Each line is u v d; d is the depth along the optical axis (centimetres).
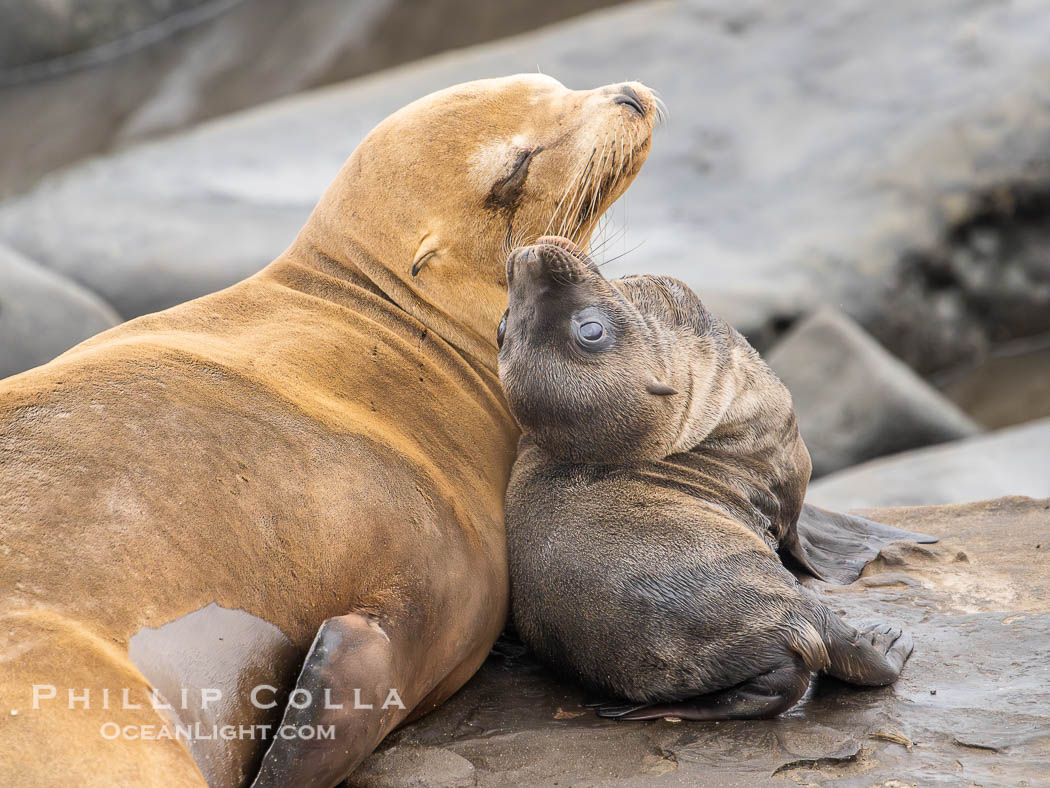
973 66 7062
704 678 1619
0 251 4897
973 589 2008
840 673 1628
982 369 6331
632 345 1738
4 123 9400
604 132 1933
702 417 1838
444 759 1523
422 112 1948
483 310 1964
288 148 7575
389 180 1920
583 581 1673
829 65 7506
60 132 9244
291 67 9200
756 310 5781
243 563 1384
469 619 1639
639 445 1758
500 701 1727
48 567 1254
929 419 5112
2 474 1301
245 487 1419
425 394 1778
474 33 9038
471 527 1678
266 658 1395
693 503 1722
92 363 1456
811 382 5278
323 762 1358
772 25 7925
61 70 9725
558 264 1698
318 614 1450
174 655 1298
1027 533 2294
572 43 8088
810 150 7012
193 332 1686
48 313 4731
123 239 6594
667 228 6700
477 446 1816
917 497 4294
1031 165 6450
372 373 1733
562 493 1756
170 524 1341
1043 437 4631
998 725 1545
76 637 1214
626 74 7794
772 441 1911
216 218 6769
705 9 8188
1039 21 7212
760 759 1498
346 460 1525
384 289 1909
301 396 1573
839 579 2064
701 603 1619
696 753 1523
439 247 1911
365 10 9200
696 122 7412
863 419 5138
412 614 1514
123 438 1373
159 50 9688
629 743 1565
